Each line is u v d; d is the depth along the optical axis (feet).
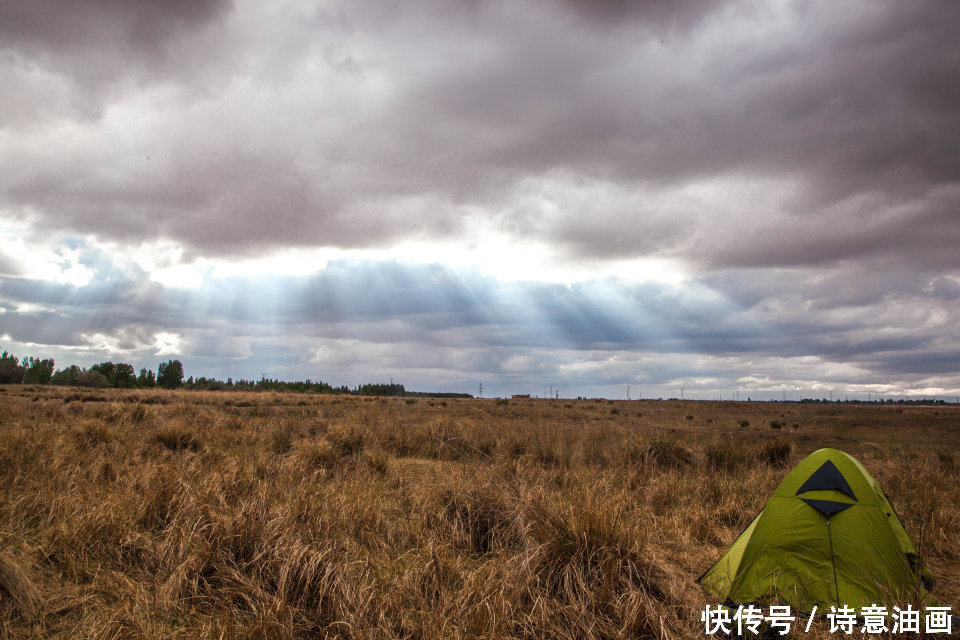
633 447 44.21
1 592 13.78
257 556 16.33
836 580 17.08
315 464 32.86
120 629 12.74
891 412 196.03
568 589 15.49
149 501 20.88
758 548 18.20
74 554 16.85
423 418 79.77
